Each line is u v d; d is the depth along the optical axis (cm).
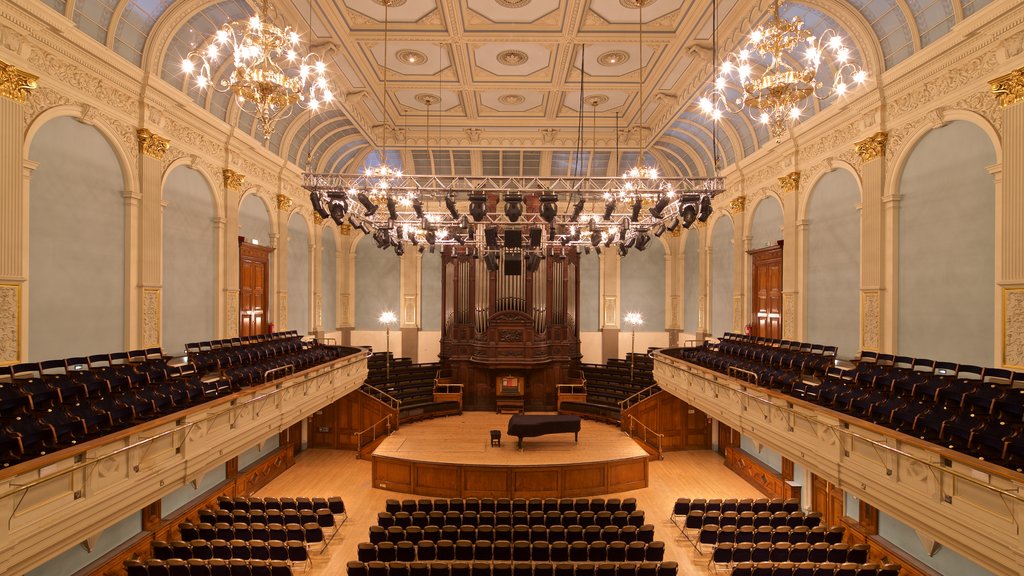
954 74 917
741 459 1589
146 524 1009
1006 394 711
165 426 738
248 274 1538
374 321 2352
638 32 1254
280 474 1577
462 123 1914
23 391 688
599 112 1819
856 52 1135
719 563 971
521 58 1415
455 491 1400
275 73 701
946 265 948
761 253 1644
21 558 533
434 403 1998
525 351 2091
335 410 1836
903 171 1059
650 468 1662
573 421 1551
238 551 886
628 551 924
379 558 920
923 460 643
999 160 830
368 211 1216
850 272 1224
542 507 1169
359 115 1752
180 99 1140
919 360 938
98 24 937
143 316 1061
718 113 845
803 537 995
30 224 823
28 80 791
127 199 1028
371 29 1252
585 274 2373
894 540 978
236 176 1421
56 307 873
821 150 1324
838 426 812
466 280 2178
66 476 588
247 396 942
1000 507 560
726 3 1092
